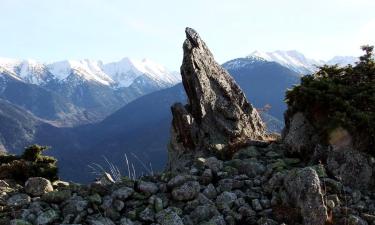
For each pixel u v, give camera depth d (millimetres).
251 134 20141
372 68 16953
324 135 15078
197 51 20859
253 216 12273
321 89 16359
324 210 11617
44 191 13391
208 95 20062
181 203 12867
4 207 12500
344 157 13914
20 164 18312
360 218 11789
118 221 12008
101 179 14922
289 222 11984
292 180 12523
